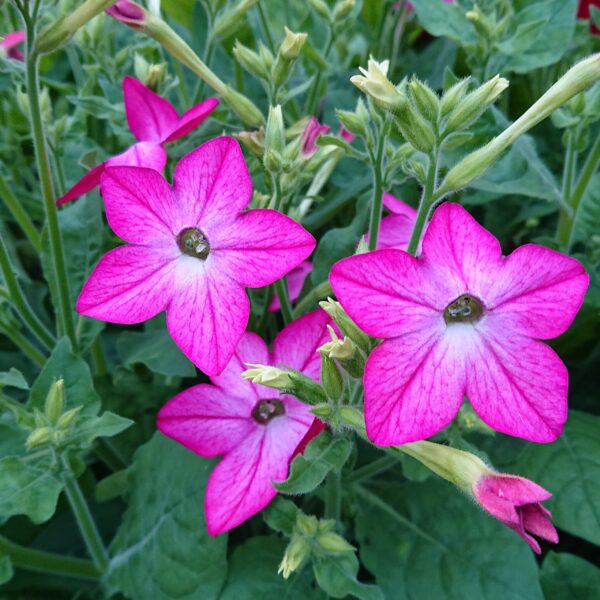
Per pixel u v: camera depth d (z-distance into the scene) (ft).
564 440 0.70
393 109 0.45
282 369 0.50
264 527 0.74
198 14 0.94
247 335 0.56
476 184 0.72
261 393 0.56
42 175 0.59
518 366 0.43
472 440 0.74
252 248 0.46
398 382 0.42
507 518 0.40
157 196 0.48
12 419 0.64
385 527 0.70
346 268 0.40
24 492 0.56
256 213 0.46
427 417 0.42
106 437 0.75
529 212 0.86
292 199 0.65
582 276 0.41
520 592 0.63
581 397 0.83
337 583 0.55
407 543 0.69
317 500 0.72
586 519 0.65
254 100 0.96
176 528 0.63
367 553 0.69
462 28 0.80
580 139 0.71
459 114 0.46
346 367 0.46
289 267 0.45
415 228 0.49
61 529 0.81
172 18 0.99
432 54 1.05
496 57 0.80
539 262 0.42
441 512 0.70
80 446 0.57
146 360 0.64
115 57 0.80
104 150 0.90
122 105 0.71
